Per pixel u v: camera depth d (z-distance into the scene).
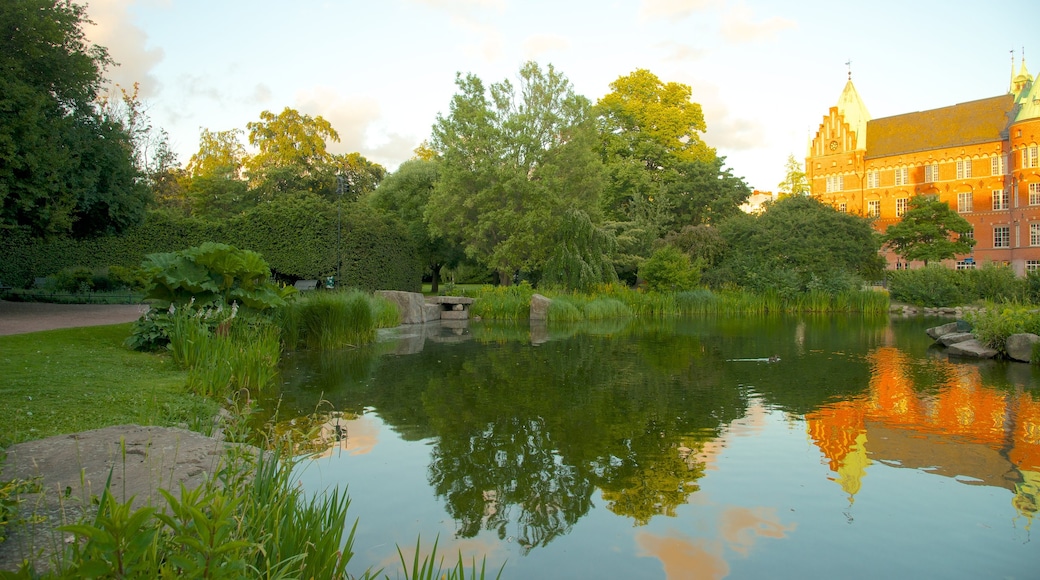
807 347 14.48
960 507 4.63
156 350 10.47
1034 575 3.65
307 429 6.59
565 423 7.01
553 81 27.25
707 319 24.12
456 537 4.11
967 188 53.62
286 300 12.99
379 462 5.57
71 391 6.81
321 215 25.38
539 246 26.94
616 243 28.28
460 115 26.56
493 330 18.77
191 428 5.85
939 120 56.22
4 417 5.57
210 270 10.93
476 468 5.45
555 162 27.20
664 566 3.74
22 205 13.86
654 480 5.19
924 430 6.75
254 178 39.84
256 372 8.88
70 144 15.44
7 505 3.15
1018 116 49.91
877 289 30.95
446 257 34.16
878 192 58.69
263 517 3.22
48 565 2.76
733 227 33.03
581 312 23.50
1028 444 6.22
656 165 43.09
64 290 21.67
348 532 4.15
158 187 38.03
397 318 20.23
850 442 6.29
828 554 3.90
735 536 4.15
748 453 5.91
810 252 30.22
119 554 1.92
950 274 32.53
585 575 3.62
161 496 3.65
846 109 60.56
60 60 14.98
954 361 12.12
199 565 2.05
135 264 26.17
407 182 33.72
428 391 8.77
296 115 43.00
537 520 4.39
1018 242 49.84
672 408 7.79
